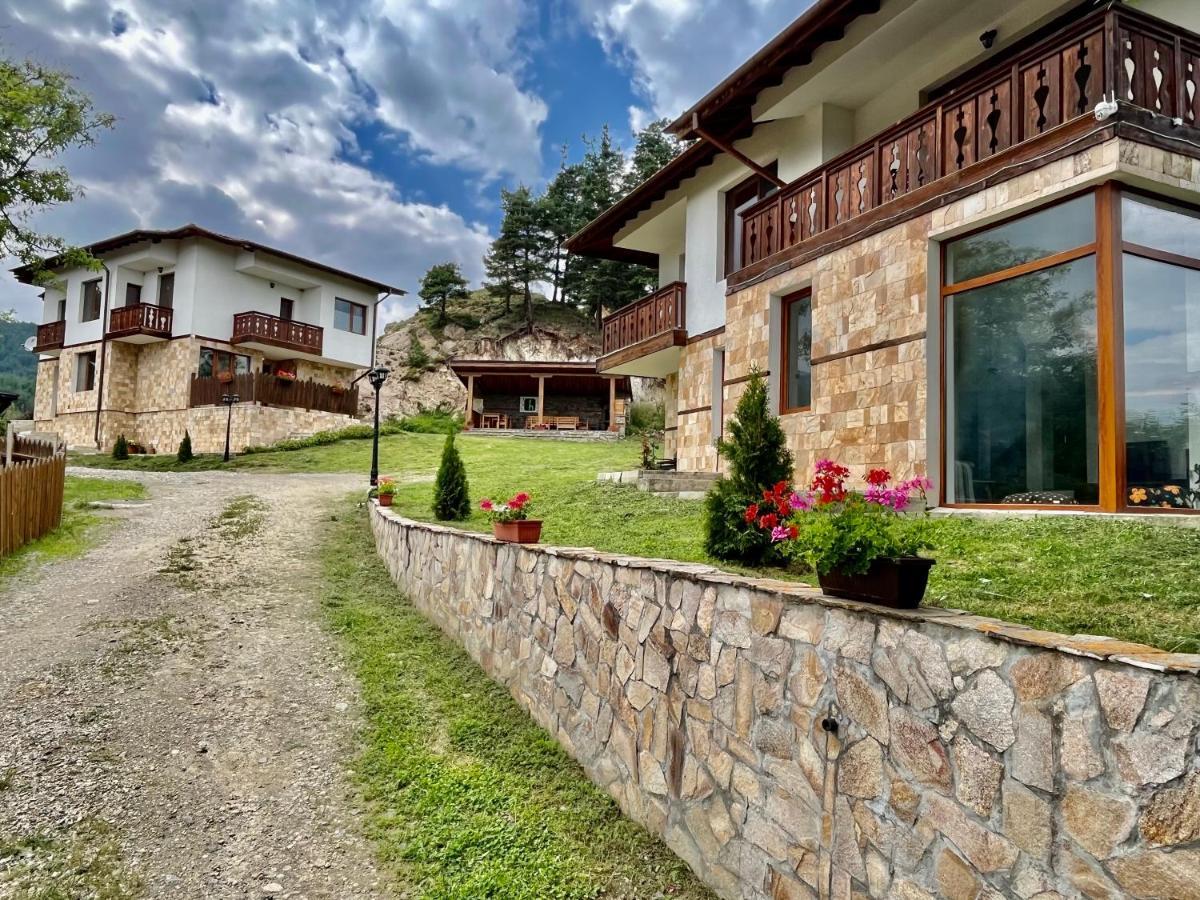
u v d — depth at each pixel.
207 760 3.96
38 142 15.43
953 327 6.28
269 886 3.02
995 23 7.31
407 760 4.02
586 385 32.28
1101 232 5.06
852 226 7.17
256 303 25.19
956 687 1.96
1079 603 3.15
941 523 5.21
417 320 45.78
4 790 3.50
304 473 17.56
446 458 9.81
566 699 4.20
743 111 9.43
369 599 7.25
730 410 9.20
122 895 2.91
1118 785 1.55
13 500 8.02
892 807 2.13
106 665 5.05
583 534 6.88
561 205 46.34
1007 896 1.77
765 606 2.72
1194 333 5.38
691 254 11.37
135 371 24.70
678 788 3.17
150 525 10.09
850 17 7.49
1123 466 4.93
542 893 2.95
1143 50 5.14
